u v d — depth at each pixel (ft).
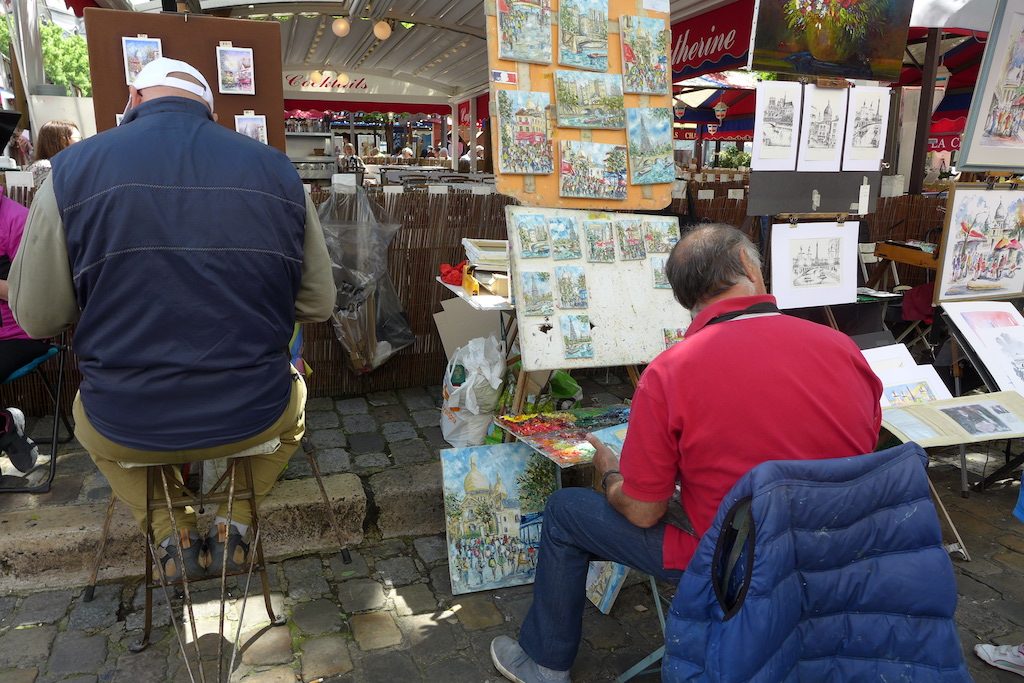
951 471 12.08
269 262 6.05
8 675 7.01
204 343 5.91
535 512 9.07
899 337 15.21
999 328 11.18
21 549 8.18
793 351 5.29
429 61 33.09
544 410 10.66
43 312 5.95
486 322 13.51
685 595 4.70
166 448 6.08
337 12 21.63
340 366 13.48
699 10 19.57
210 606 8.13
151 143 5.74
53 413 11.93
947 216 11.03
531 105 8.71
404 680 7.20
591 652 7.79
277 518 9.07
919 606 4.66
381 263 12.91
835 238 10.90
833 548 4.53
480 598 8.57
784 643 4.40
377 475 10.12
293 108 39.52
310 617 8.07
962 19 14.26
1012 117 11.09
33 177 11.02
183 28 9.86
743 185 19.95
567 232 8.86
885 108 10.62
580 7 8.91
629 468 5.61
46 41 61.67
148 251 5.61
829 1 9.73
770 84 9.79
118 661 7.26
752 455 5.18
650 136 9.37
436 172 26.21
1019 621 8.38
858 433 5.33
